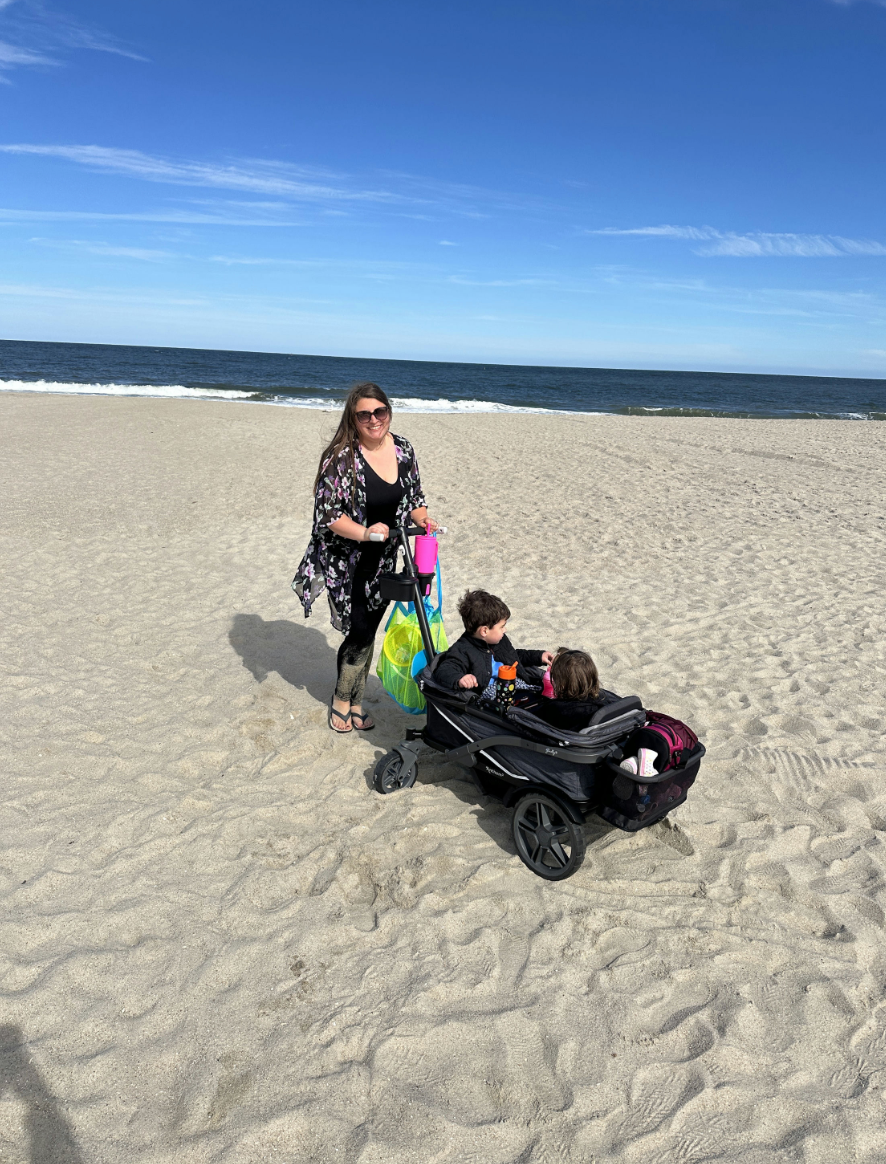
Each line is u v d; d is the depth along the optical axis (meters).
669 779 3.16
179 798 4.01
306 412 26.17
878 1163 2.23
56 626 6.38
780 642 6.40
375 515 4.22
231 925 3.12
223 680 5.48
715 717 5.08
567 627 6.66
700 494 12.96
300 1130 2.28
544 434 21.69
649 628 6.69
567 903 3.30
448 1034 2.62
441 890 3.35
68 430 18.80
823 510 11.75
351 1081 2.44
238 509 10.98
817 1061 2.57
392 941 3.05
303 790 4.14
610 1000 2.79
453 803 4.06
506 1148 2.26
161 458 15.27
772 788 4.23
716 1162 2.22
